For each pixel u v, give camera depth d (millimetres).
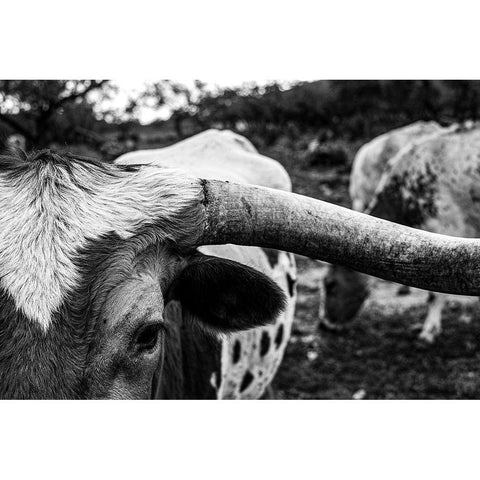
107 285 1492
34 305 1422
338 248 1651
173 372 2061
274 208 1672
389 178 4961
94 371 1449
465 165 4656
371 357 4453
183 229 1631
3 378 1391
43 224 1508
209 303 1780
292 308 2902
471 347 4523
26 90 4688
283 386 4070
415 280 1626
